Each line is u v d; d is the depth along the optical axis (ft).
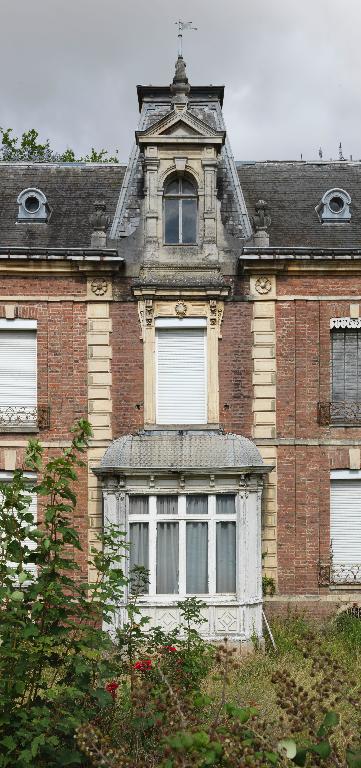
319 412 52.90
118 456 49.73
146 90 59.11
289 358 53.36
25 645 24.11
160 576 48.88
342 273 53.67
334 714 20.67
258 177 61.21
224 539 49.26
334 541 52.95
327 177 61.46
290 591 52.24
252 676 38.88
